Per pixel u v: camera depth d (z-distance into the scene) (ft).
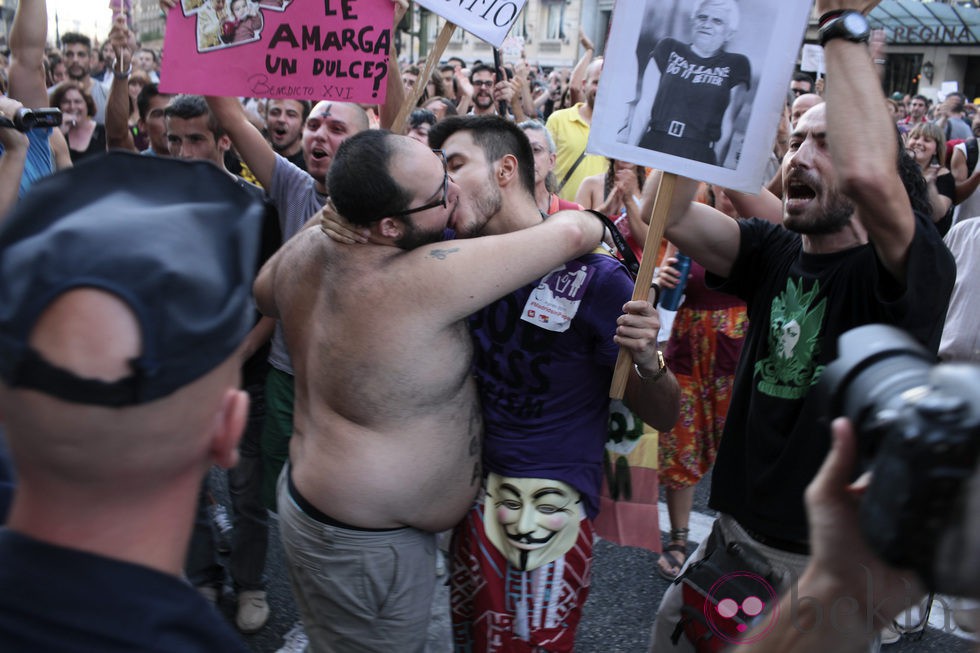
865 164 5.20
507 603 7.06
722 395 11.73
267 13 8.89
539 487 6.85
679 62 6.66
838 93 5.37
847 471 2.61
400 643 6.87
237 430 2.97
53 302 2.48
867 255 5.98
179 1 8.87
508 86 18.57
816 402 6.02
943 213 18.89
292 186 10.37
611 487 7.50
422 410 6.31
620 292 6.72
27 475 2.69
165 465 2.72
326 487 6.40
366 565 6.52
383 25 8.85
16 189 8.69
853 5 5.46
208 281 2.67
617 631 10.50
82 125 20.17
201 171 2.92
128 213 2.66
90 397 2.48
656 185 7.45
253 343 9.57
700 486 14.66
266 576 11.35
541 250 6.17
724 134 6.57
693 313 11.61
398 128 8.07
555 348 6.76
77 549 2.70
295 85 9.02
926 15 84.53
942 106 36.91
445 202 6.17
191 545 10.16
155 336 2.52
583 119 18.66
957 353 9.57
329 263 6.42
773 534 6.26
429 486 6.45
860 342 2.80
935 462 2.08
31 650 2.64
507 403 6.91
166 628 2.78
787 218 6.23
